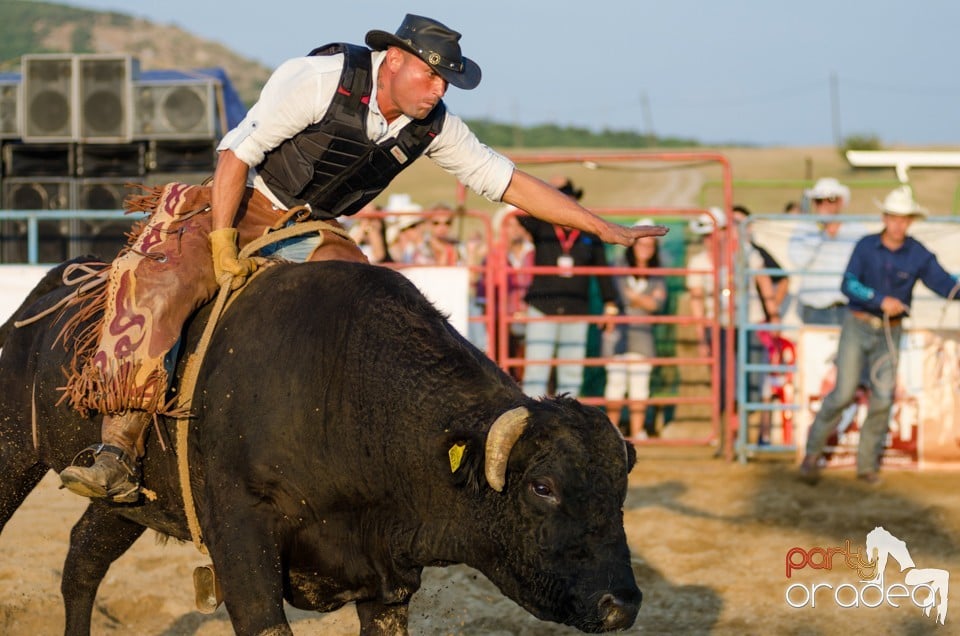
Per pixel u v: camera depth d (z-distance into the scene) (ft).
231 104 71.82
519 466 19.43
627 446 19.79
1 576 35.53
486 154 25.00
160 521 24.89
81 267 26.89
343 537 21.95
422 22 22.54
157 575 36.40
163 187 25.41
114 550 27.50
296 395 21.65
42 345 26.21
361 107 23.09
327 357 21.75
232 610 21.33
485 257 66.28
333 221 25.03
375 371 21.42
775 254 60.39
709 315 62.34
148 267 23.36
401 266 54.39
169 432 23.40
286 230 24.02
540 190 25.17
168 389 23.16
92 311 24.70
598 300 62.08
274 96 23.02
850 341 51.13
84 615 27.66
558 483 19.06
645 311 60.18
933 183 242.37
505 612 33.68
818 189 60.64
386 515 21.67
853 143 257.34
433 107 23.43
